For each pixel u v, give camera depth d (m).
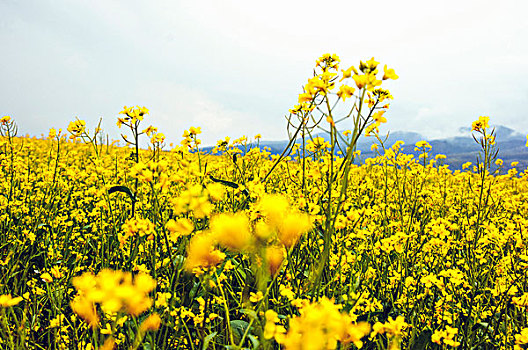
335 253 2.57
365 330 0.83
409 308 2.48
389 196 4.50
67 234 3.36
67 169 4.46
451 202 5.16
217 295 2.21
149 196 3.33
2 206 3.68
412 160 5.27
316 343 0.65
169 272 2.25
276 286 2.23
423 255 2.82
